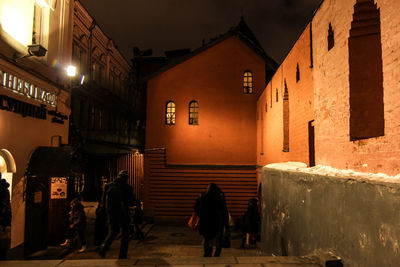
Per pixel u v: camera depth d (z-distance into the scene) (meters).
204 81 18.30
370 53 4.31
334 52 4.87
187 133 18.05
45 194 9.70
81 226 9.99
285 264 4.21
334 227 3.94
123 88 28.38
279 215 6.75
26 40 8.50
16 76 7.89
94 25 19.34
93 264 4.45
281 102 10.20
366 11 4.08
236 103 18.14
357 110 4.29
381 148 3.39
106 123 23.47
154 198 17.62
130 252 10.62
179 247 11.59
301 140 7.33
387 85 3.24
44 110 9.33
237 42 18.45
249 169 17.70
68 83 11.31
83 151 9.70
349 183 3.55
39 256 8.81
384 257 2.85
